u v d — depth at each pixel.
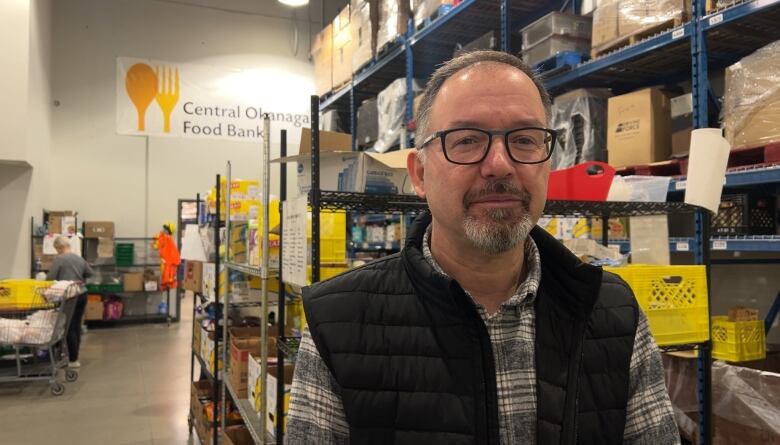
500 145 0.92
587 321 1.00
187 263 4.41
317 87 7.04
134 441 3.74
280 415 2.02
